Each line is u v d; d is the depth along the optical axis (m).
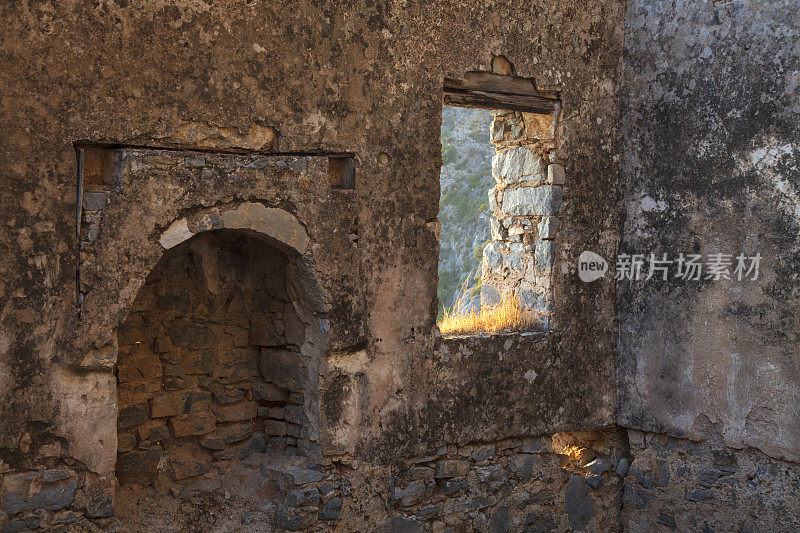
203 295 4.03
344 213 3.81
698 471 4.59
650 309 4.77
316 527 3.87
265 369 4.20
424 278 4.13
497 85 4.33
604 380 4.89
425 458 4.23
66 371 3.14
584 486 4.86
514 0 4.32
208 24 3.35
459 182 17.11
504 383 4.45
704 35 4.47
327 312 3.79
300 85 3.63
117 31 3.13
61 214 3.08
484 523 4.46
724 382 4.44
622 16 4.84
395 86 3.94
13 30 2.90
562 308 4.65
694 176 4.54
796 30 4.07
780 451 4.21
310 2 3.63
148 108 3.23
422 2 3.99
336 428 3.90
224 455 4.12
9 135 2.93
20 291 3.00
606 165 4.81
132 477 3.81
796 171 4.09
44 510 3.12
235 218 3.50
